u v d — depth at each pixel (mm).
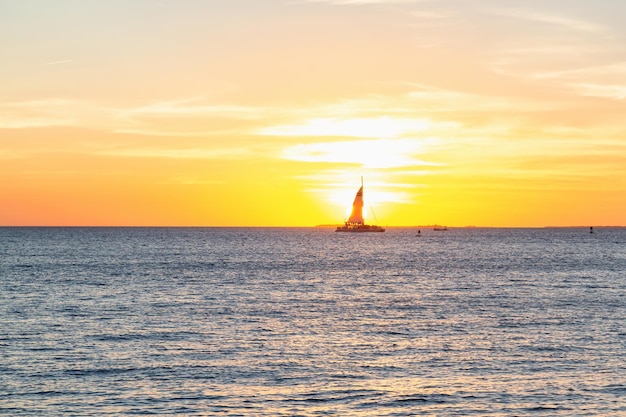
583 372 41375
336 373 41188
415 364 43531
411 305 72625
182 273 115125
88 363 43156
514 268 130500
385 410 34375
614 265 138625
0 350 46875
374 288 91625
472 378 40094
